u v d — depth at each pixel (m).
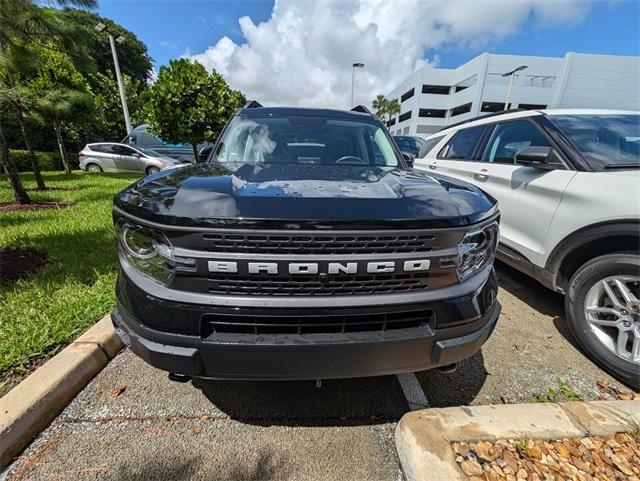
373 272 1.24
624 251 2.00
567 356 2.20
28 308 2.32
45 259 3.28
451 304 1.34
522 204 2.66
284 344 1.25
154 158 12.39
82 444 1.48
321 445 1.52
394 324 1.34
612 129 2.63
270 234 1.18
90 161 12.70
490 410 1.57
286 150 2.54
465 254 1.35
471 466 1.32
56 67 8.50
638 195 1.92
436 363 1.40
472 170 3.47
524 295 3.09
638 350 1.92
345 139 2.65
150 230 1.26
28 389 1.59
